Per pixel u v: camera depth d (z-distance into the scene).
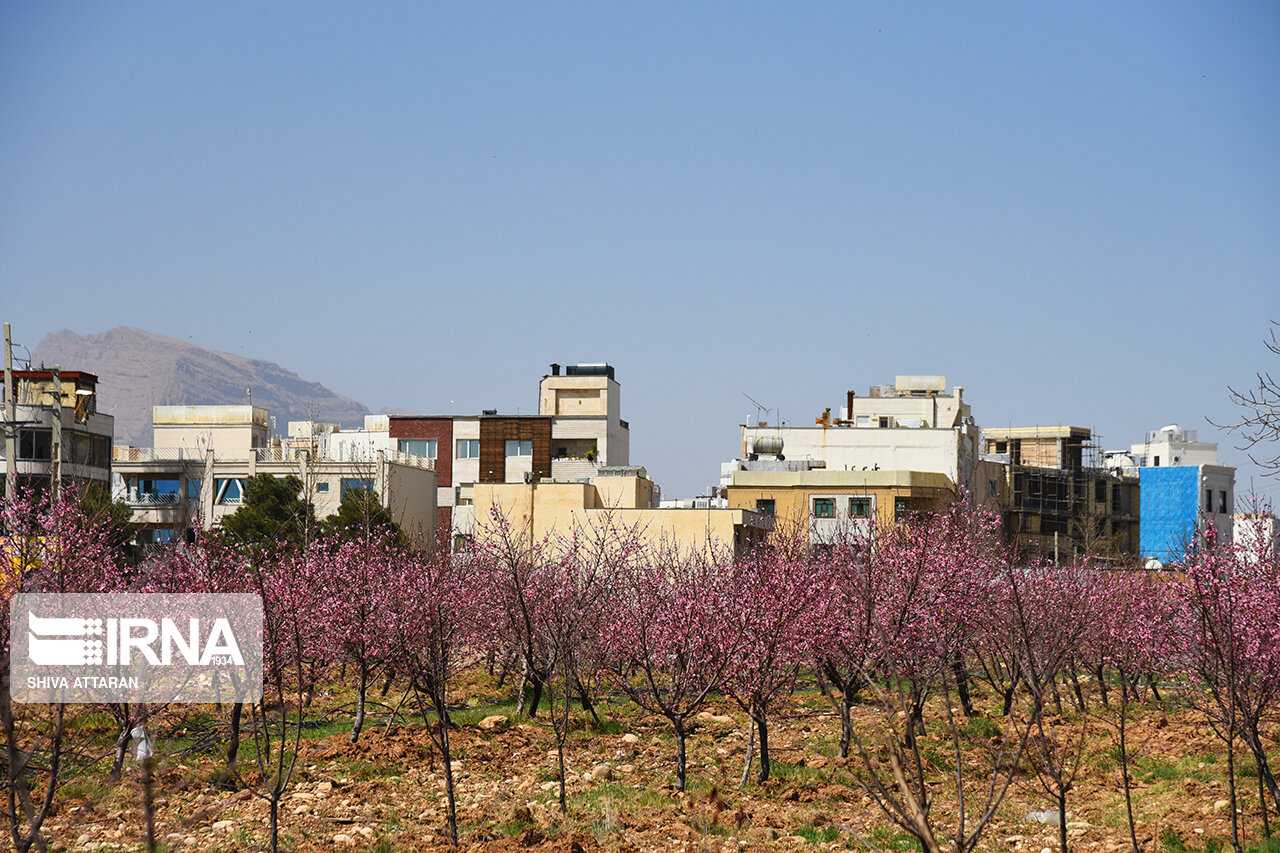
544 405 112.06
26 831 20.91
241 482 89.38
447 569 35.47
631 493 79.56
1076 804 24.31
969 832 21.89
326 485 88.06
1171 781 25.84
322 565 33.22
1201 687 23.95
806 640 27.03
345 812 23.11
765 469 93.06
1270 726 31.17
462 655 35.00
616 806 23.77
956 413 106.00
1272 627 21.06
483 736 31.22
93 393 78.75
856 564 31.81
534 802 24.31
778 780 25.88
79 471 74.38
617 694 38.53
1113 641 33.47
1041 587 33.38
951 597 29.72
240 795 23.83
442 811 23.39
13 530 28.92
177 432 114.81
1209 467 118.19
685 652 26.14
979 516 37.34
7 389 43.66
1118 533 115.62
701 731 32.81
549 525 71.12
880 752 28.11
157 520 88.19
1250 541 24.12
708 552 56.22
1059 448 119.75
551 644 33.81
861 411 108.12
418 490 93.31
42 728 26.12
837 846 21.06
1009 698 30.66
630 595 36.66
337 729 32.09
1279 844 20.08
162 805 22.69
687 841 21.22
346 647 30.70
